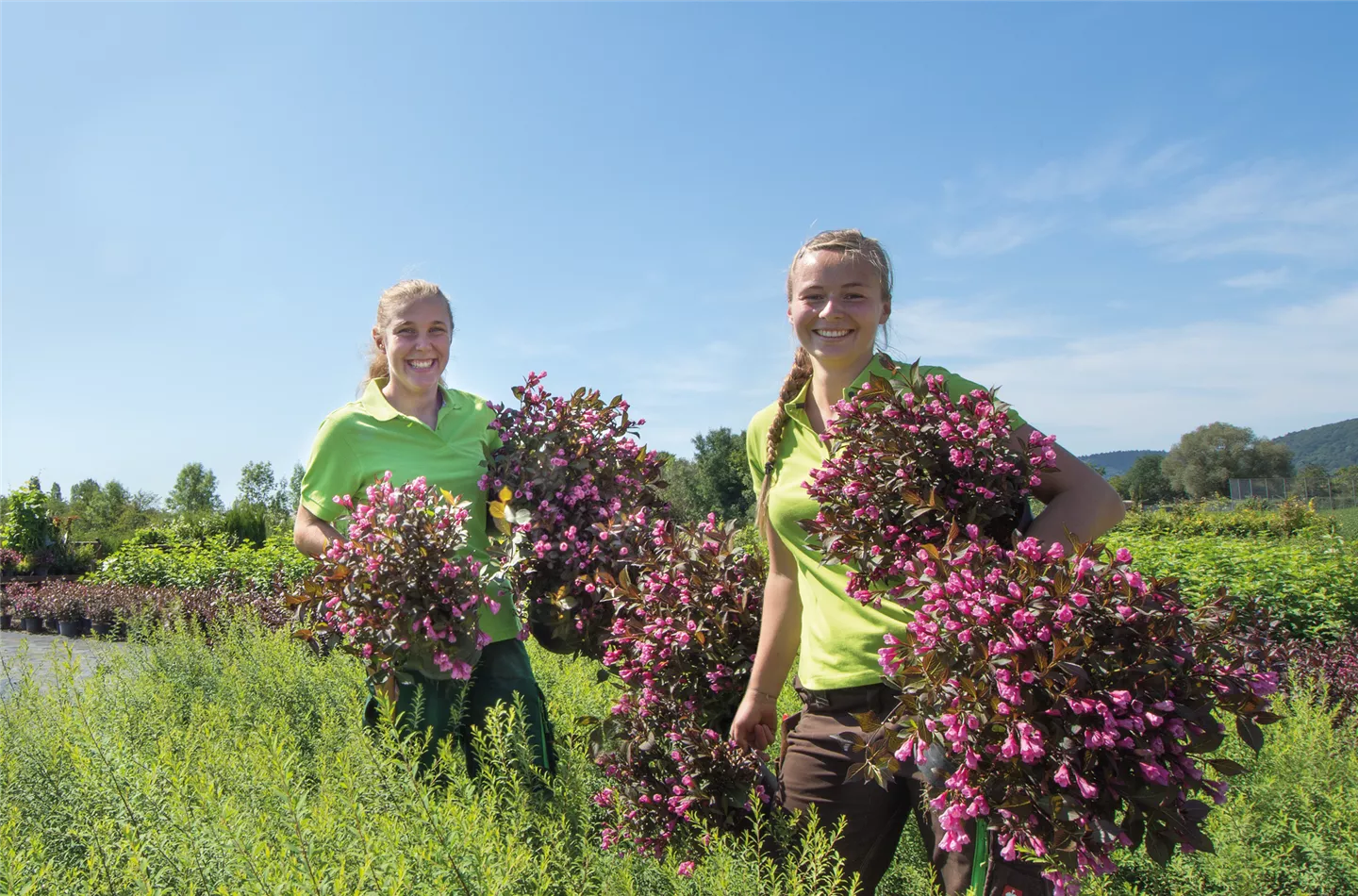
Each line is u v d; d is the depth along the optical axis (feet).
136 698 12.45
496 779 7.77
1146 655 5.27
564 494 10.53
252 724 12.00
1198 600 29.09
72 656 11.28
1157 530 83.76
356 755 7.85
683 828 8.31
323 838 6.25
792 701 12.11
